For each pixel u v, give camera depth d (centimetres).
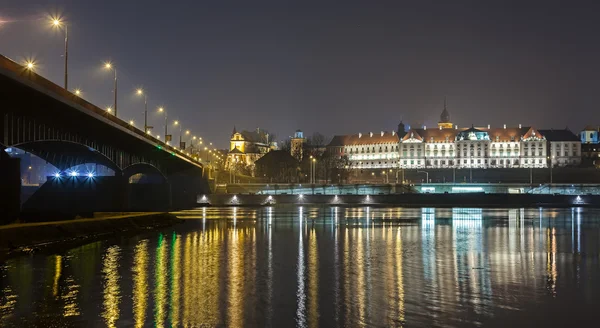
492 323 3681
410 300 4203
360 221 11512
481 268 5538
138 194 15012
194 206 18800
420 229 9600
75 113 7781
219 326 3556
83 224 8331
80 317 3728
